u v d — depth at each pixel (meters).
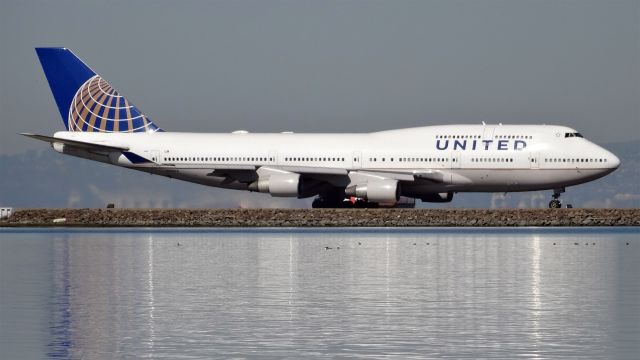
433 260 187.38
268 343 103.50
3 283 152.38
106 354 98.06
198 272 167.75
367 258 191.62
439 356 96.88
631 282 152.75
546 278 158.50
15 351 99.50
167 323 115.06
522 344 102.56
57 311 123.88
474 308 126.06
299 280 156.38
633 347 100.69
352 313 122.25
